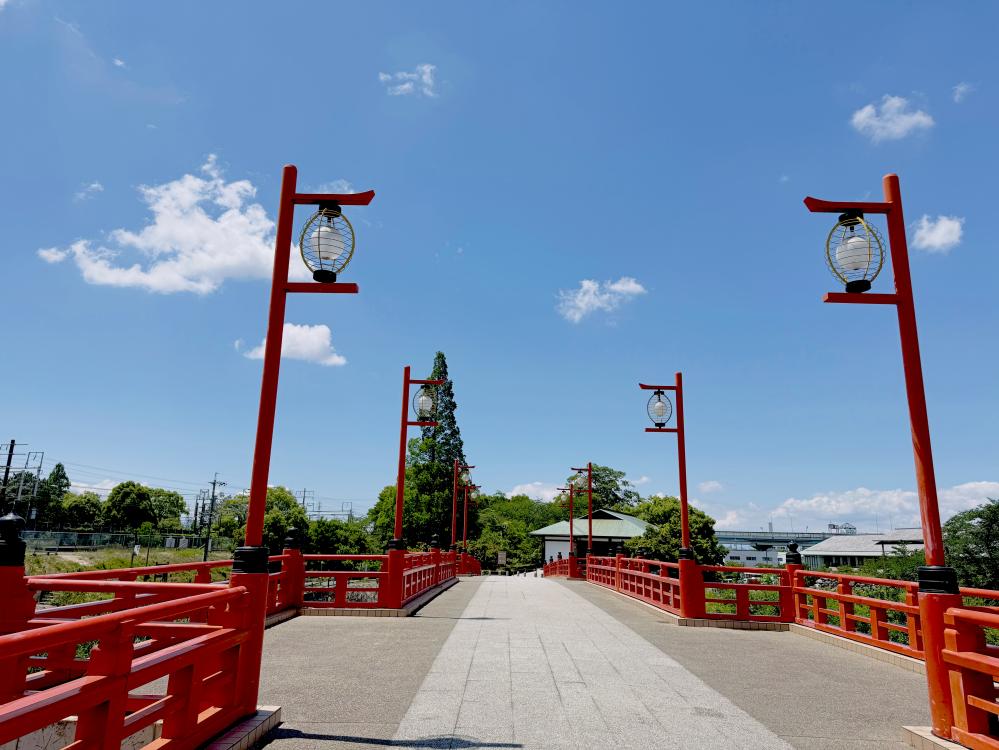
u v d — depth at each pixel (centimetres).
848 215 600
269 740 473
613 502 6831
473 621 1143
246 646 489
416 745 466
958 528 2900
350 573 1239
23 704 269
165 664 370
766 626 1127
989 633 1462
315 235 582
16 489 4956
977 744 445
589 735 498
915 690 667
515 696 611
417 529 4728
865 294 576
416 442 5112
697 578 1170
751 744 486
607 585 2030
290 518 5719
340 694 609
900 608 809
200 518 7794
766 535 10944
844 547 7319
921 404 545
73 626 293
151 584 491
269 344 554
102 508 6900
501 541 5516
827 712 578
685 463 1298
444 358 5275
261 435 533
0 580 484
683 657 837
